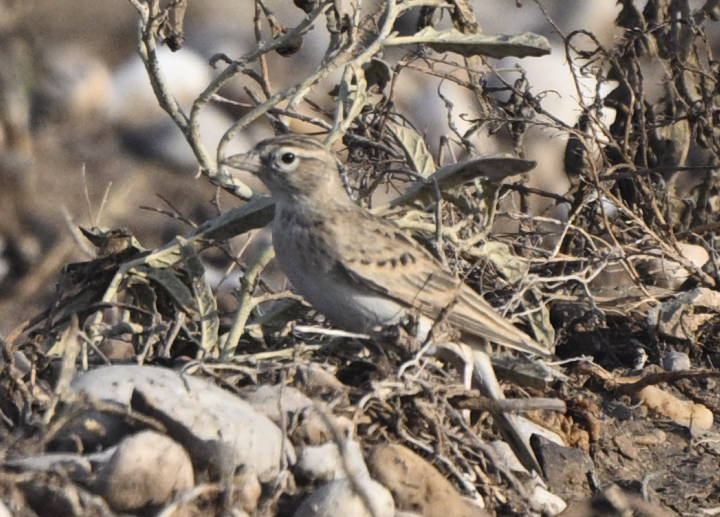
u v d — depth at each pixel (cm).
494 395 952
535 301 1141
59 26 2130
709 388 1121
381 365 915
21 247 1605
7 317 1484
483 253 1109
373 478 762
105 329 997
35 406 804
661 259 1209
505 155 1021
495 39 1083
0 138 1723
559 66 1762
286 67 2078
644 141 1254
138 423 755
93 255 1258
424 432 855
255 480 730
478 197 1143
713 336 1188
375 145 1205
